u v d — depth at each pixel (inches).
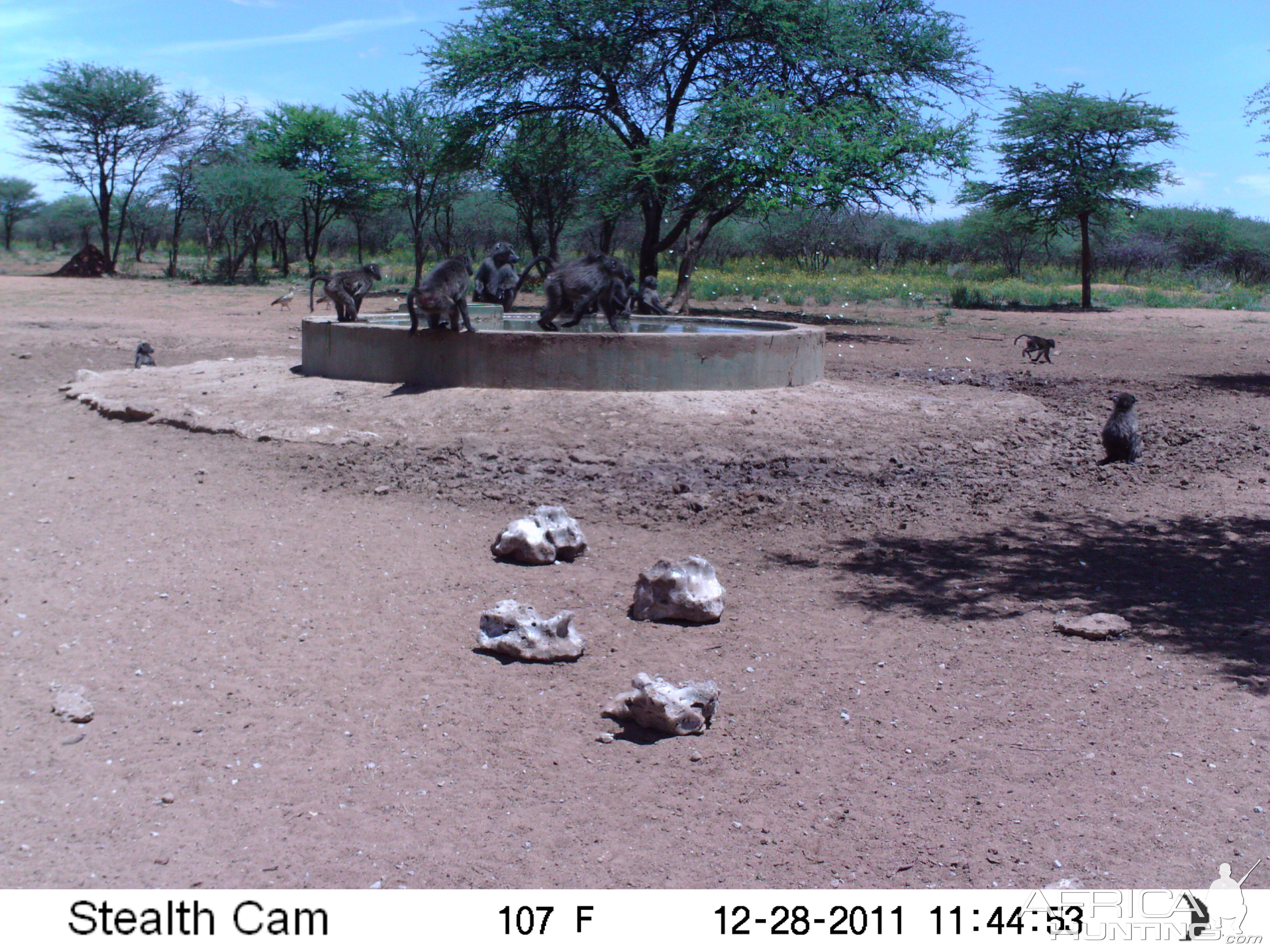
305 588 268.2
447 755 186.7
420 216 1664.6
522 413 430.0
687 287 1096.2
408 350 473.1
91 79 1979.6
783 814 167.8
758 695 213.6
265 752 184.9
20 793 167.2
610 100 1122.0
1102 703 207.3
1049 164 1584.6
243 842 156.7
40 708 195.9
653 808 170.1
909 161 1005.2
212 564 283.4
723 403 454.9
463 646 236.1
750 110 971.9
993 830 161.2
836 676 222.2
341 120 1977.1
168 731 190.9
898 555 310.8
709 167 999.0
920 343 979.3
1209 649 236.1
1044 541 329.4
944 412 499.2
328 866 151.1
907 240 2753.4
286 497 354.0
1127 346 1002.1
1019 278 2379.4
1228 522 353.7
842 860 154.1
